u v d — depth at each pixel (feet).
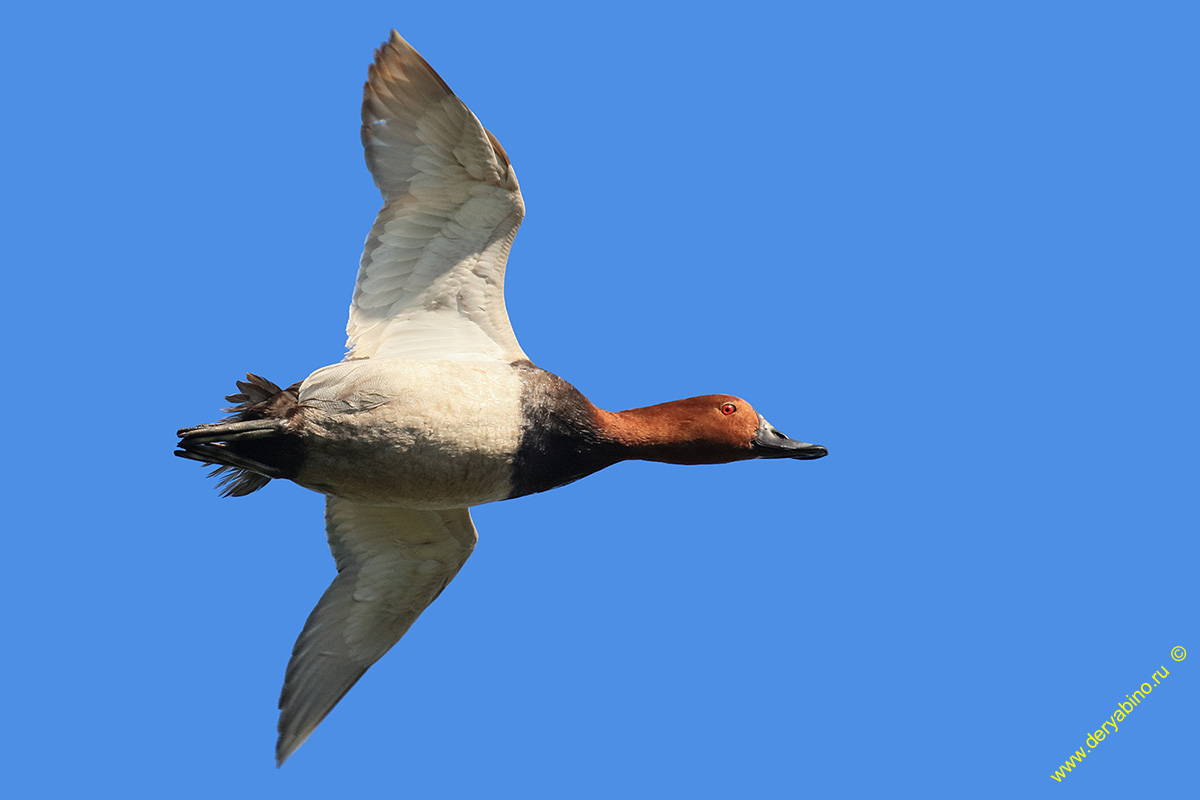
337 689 47.39
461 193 41.63
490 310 42.78
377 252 42.27
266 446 40.45
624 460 44.45
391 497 41.86
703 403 44.93
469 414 40.78
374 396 40.34
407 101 40.45
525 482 42.39
